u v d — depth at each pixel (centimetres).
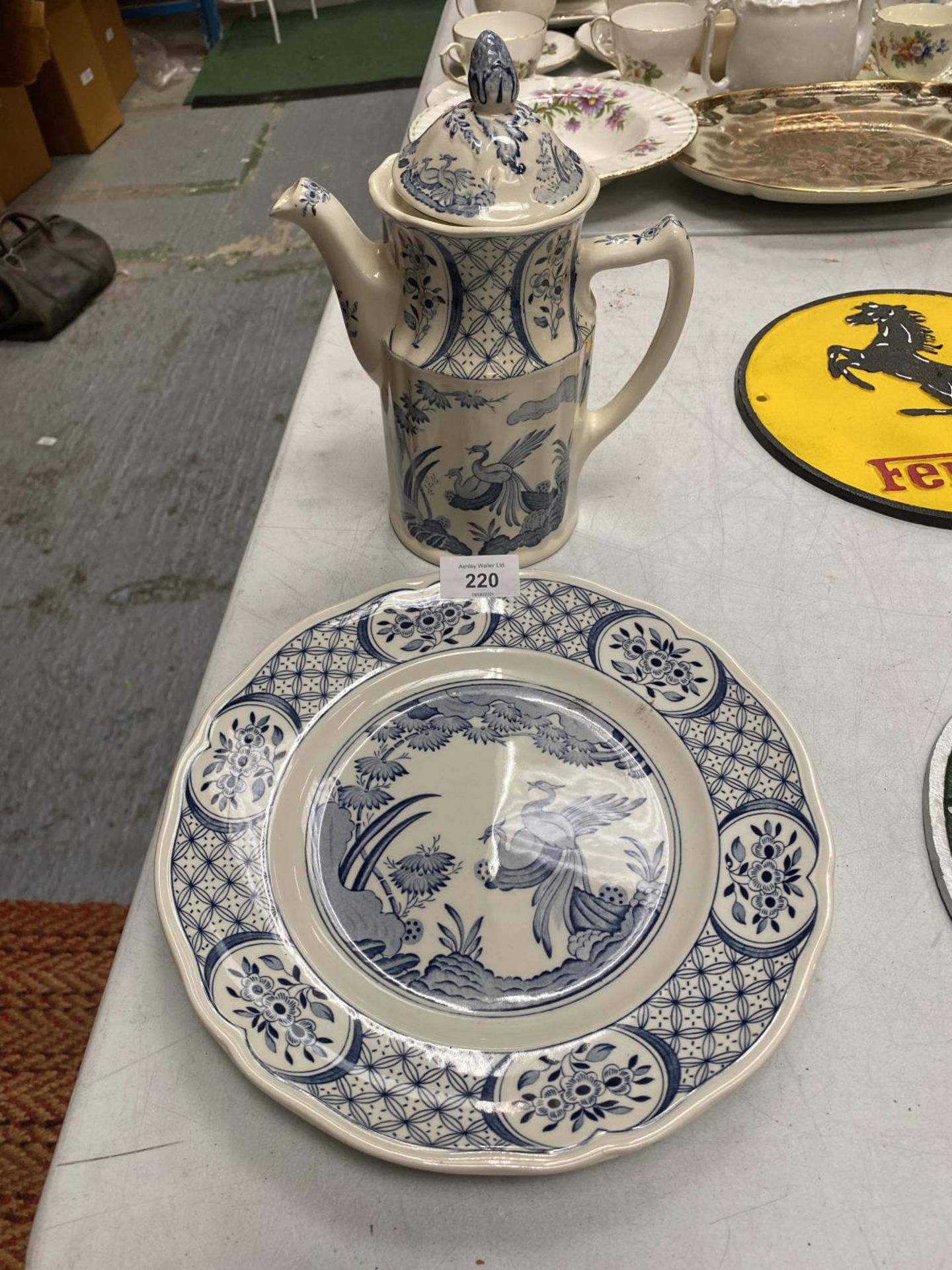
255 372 201
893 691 61
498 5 125
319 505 75
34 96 262
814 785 51
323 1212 41
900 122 110
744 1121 43
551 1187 41
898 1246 39
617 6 125
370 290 56
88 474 181
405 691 59
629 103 108
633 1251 39
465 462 59
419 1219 40
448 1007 45
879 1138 42
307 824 53
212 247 235
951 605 66
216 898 48
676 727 56
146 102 298
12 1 199
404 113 278
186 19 343
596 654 60
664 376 85
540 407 57
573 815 53
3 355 208
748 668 62
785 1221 40
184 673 150
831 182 99
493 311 53
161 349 207
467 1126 39
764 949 45
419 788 55
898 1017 46
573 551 70
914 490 73
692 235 102
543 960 47
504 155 50
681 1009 44
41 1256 40
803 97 115
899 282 94
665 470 77
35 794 136
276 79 301
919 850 53
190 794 52
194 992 43
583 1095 41
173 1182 41
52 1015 114
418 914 49
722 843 50
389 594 62
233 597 68
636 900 50
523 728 58
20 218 230
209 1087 44
